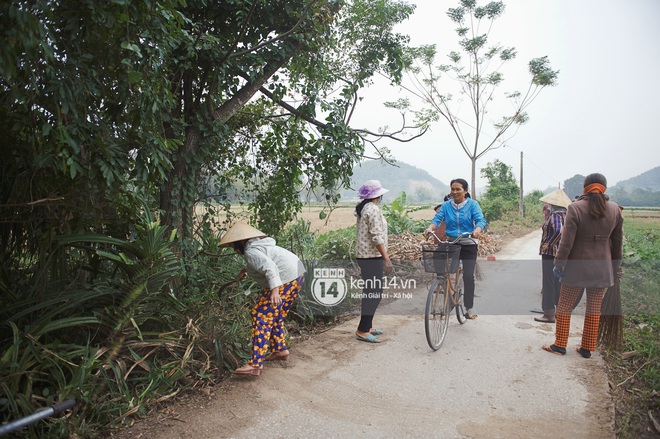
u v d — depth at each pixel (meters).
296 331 5.63
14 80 3.13
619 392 4.01
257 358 4.16
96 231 4.40
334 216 20.17
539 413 3.64
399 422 3.53
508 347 5.12
